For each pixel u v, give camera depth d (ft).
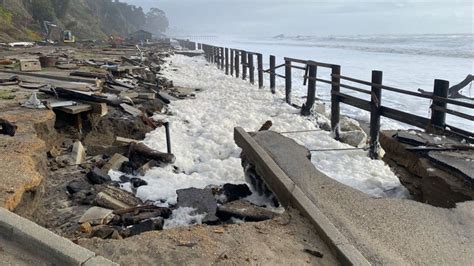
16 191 11.74
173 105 38.83
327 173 21.24
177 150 24.50
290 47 223.30
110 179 18.79
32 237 8.73
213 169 21.22
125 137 27.09
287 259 9.79
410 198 16.58
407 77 66.80
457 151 15.80
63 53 72.69
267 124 25.62
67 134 24.56
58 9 242.78
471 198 13.09
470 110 41.65
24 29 165.07
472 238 10.89
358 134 29.40
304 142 27.96
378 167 22.74
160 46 152.46
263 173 16.08
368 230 11.18
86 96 26.32
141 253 9.75
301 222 11.75
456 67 81.87
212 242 10.41
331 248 10.23
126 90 39.14
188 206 15.39
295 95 50.72
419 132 18.81
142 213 15.17
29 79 35.88
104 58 67.21
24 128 18.97
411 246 10.43
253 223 11.72
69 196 16.72
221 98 45.70
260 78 54.95
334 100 30.01
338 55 130.41
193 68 82.84
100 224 14.35
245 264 9.44
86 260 8.27
